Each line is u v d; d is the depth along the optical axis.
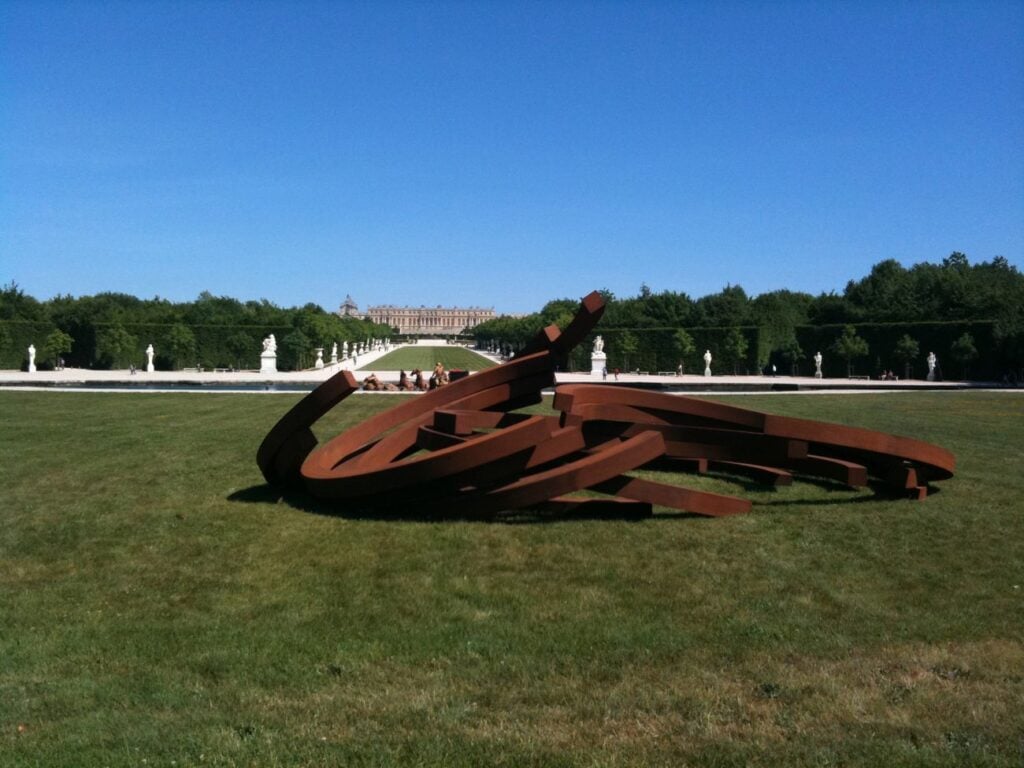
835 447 11.10
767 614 6.70
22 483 12.11
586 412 10.59
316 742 4.44
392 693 5.16
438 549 8.47
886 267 78.44
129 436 17.39
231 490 11.53
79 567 8.04
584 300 10.97
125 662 5.75
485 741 4.43
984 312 52.94
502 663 5.66
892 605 6.95
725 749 4.29
